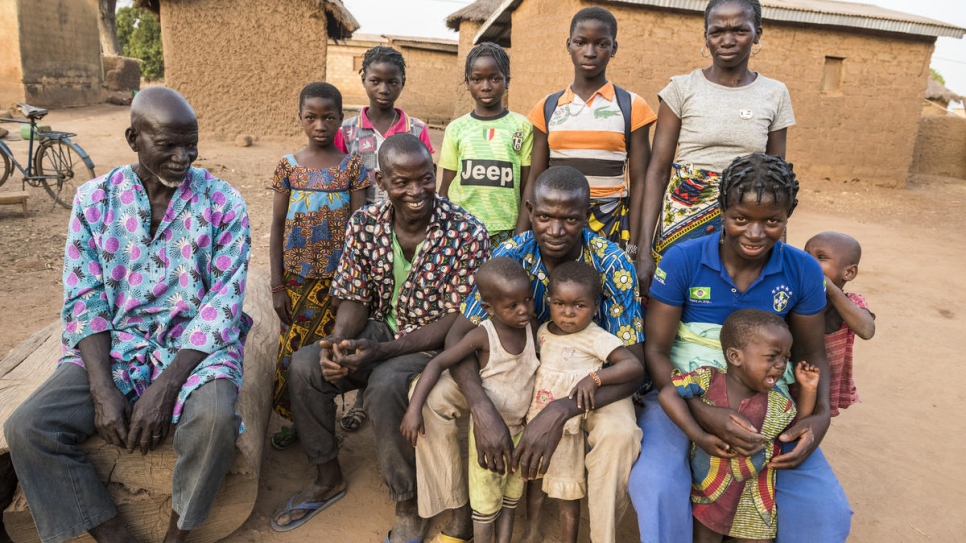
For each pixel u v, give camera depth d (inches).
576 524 100.0
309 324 131.6
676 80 127.5
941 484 130.5
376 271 111.5
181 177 99.0
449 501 102.0
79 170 423.2
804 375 90.4
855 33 482.9
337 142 148.9
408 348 106.8
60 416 90.5
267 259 253.0
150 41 1464.1
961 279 279.1
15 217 306.7
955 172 644.1
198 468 92.4
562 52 432.5
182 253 102.6
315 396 107.5
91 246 99.0
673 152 128.9
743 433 85.6
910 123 515.5
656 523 87.7
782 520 90.4
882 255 317.1
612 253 100.0
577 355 96.4
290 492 120.4
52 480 90.3
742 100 120.8
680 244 99.7
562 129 135.7
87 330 97.2
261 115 546.0
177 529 97.6
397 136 101.7
